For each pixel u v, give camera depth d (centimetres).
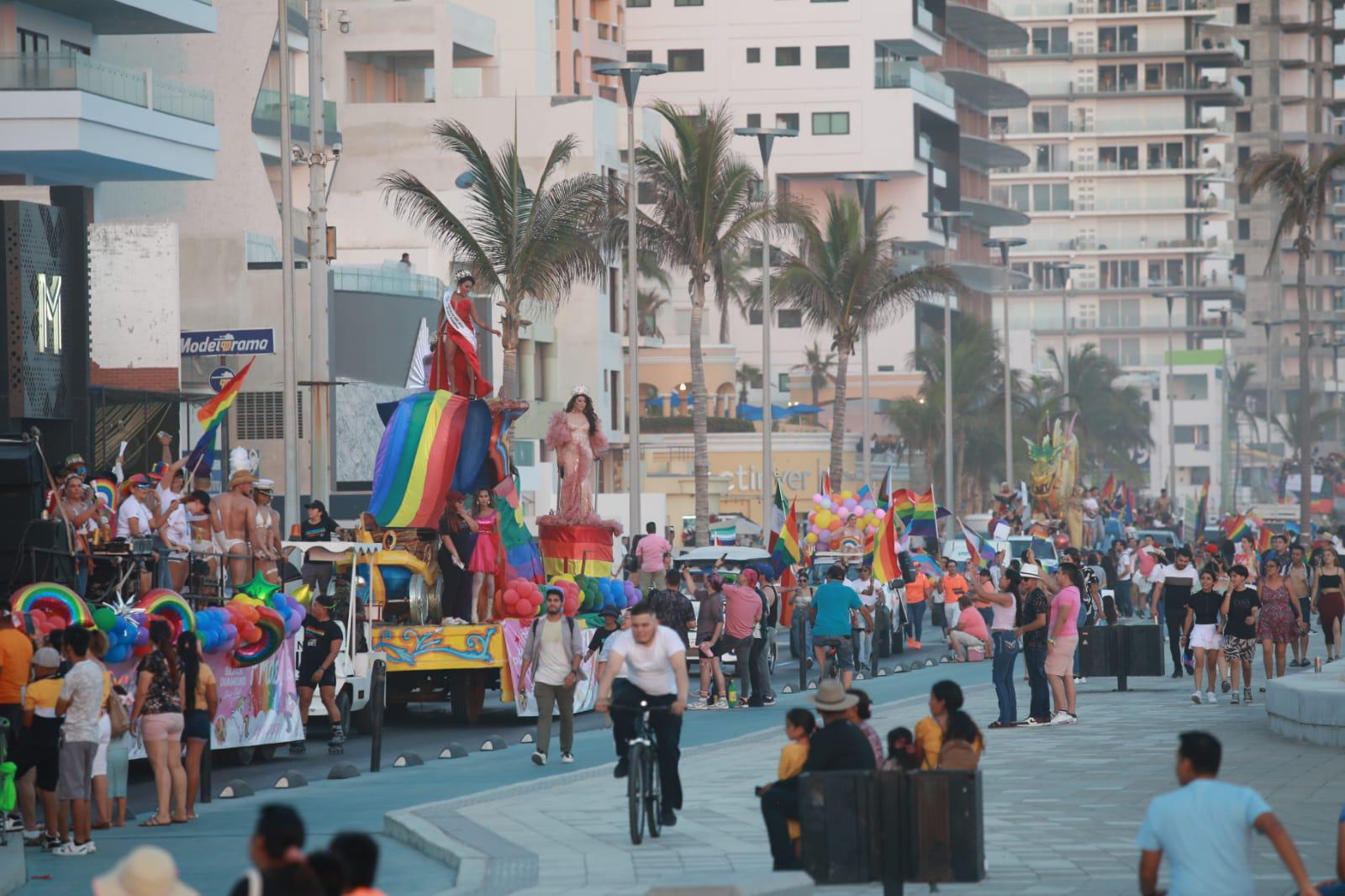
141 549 2856
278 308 7244
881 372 15862
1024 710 3741
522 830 2123
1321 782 2511
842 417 9425
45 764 2103
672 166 7756
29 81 5759
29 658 2125
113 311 5700
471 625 3653
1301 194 10062
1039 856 1925
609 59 14138
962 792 1484
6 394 4138
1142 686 4419
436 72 10588
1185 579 4669
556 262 6894
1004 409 13675
